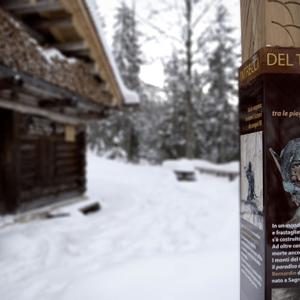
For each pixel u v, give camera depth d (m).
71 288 2.40
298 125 1.35
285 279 1.37
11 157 6.20
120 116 25.98
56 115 7.80
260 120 1.39
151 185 14.34
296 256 1.37
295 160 1.36
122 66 25.91
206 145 27.61
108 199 10.48
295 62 1.35
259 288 1.42
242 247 1.64
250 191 1.51
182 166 17.53
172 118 27.27
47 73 4.98
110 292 2.25
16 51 4.16
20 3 4.77
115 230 6.62
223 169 18.67
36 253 4.86
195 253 2.84
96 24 5.52
